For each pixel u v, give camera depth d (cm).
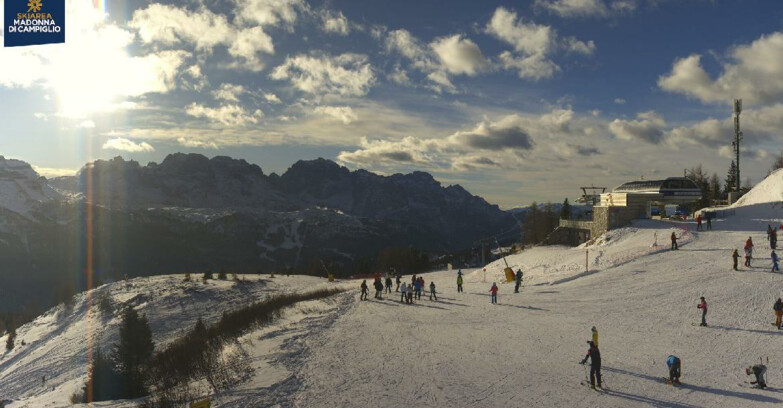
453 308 3975
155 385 3325
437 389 2175
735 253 4025
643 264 4566
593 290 4047
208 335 4919
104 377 3616
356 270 17625
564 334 2970
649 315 3253
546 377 2277
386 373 2416
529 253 6800
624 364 2405
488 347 2798
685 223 5872
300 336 3325
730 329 2850
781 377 2136
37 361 8394
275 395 2162
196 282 11762
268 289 10581
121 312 10069
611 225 6209
